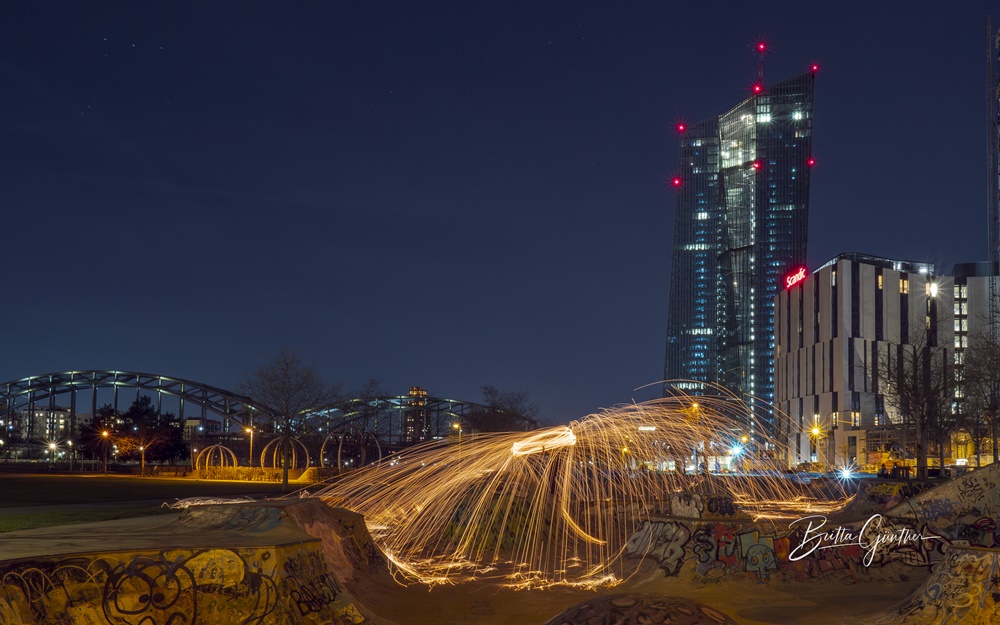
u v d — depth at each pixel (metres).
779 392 184.00
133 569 8.89
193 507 12.88
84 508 30.56
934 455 82.06
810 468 106.00
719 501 17.00
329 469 70.81
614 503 29.36
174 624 8.82
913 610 10.71
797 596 13.80
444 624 11.62
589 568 16.67
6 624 7.71
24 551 8.80
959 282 160.12
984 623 9.68
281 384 56.62
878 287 154.88
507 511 20.44
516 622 11.80
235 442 110.00
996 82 160.00
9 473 99.00
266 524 11.80
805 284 169.12
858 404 148.00
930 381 64.50
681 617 5.04
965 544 11.25
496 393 99.12
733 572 14.85
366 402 100.38
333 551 13.79
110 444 120.06
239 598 9.29
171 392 162.25
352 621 10.27
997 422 58.31
